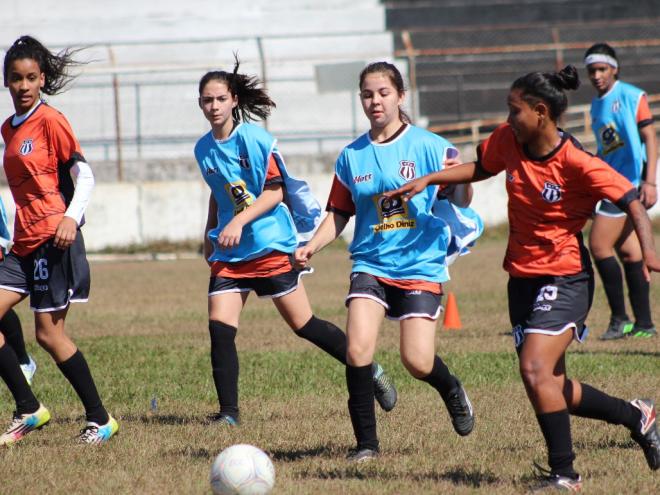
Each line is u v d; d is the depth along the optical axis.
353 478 17.98
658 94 110.69
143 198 87.62
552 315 16.75
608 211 36.69
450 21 115.69
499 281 59.91
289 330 41.69
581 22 116.88
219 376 23.69
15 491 17.38
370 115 19.64
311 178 90.44
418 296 19.33
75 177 21.30
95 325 44.56
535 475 17.78
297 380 29.38
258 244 23.88
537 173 16.80
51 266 21.20
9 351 21.98
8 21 114.50
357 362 19.17
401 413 24.39
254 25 114.56
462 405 20.14
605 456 19.55
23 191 21.34
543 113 16.30
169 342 38.56
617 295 37.03
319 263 76.81
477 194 92.06
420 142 19.56
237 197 24.03
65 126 21.23
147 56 107.44
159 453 20.44
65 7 116.62
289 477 18.03
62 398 27.33
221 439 21.72
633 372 28.98
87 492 17.23
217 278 24.25
